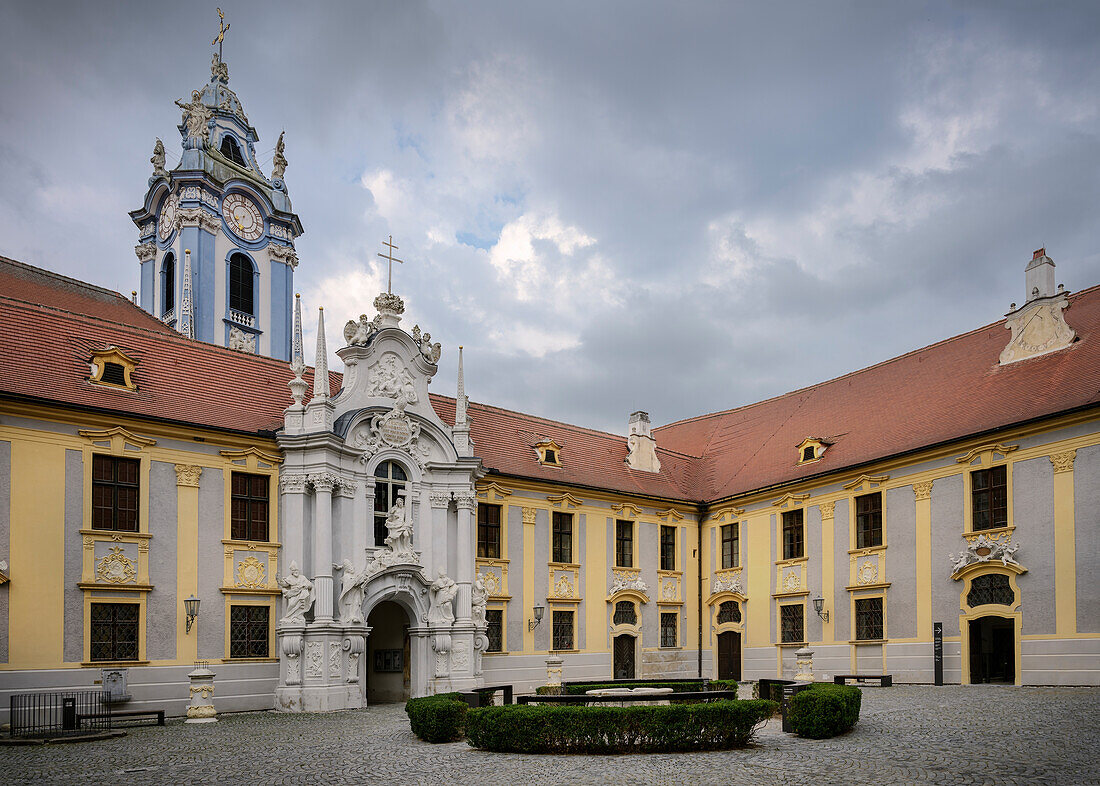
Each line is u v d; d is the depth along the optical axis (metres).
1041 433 30.58
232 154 62.09
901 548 34.81
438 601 33.34
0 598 25.33
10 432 26.25
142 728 24.03
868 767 15.39
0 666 25.08
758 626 40.91
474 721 18.66
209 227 57.25
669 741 17.81
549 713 17.94
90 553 27.22
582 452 43.25
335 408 32.28
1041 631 29.75
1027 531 30.59
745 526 42.31
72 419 27.41
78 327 30.30
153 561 28.45
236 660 29.47
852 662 36.12
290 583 30.03
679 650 42.97
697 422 53.56
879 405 40.12
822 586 37.94
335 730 23.05
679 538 43.91
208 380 32.44
